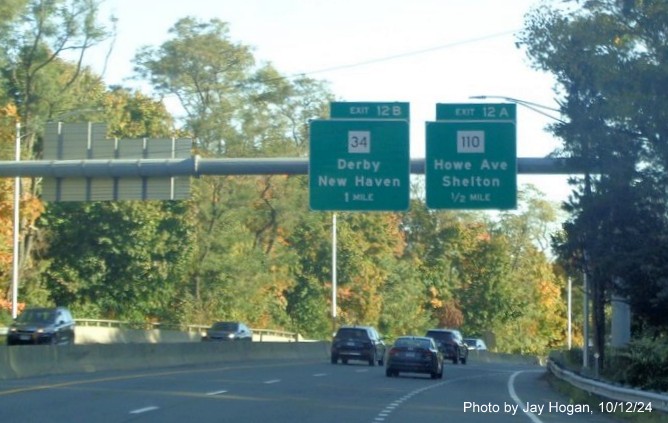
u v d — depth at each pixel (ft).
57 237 236.84
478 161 98.02
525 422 75.82
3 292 211.00
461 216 347.97
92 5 221.05
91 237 236.43
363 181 97.91
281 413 74.74
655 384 103.50
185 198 103.09
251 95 253.65
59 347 118.42
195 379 109.81
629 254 112.57
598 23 103.60
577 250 123.44
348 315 294.46
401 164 97.91
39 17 217.36
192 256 250.57
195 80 250.16
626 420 80.28
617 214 113.29
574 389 109.19
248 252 267.80
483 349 271.28
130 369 131.44
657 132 101.14
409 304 310.65
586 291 141.18
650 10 98.73
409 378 136.46
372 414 76.84
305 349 202.80
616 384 93.45
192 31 249.55
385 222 307.99
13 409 72.23
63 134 106.32
